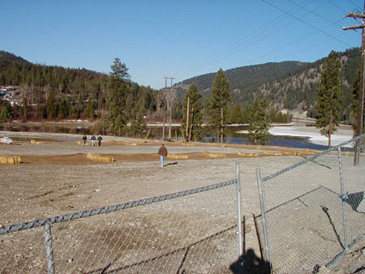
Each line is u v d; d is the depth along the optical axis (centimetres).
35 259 568
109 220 831
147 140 6338
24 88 18275
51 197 1112
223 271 553
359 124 2088
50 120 14462
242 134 10331
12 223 790
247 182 1511
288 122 18250
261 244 679
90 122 14650
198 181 1544
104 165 2156
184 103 7544
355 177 1623
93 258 584
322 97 5453
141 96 17325
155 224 813
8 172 1642
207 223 833
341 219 838
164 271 539
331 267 566
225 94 7144
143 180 1549
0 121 12688
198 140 8100
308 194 1177
